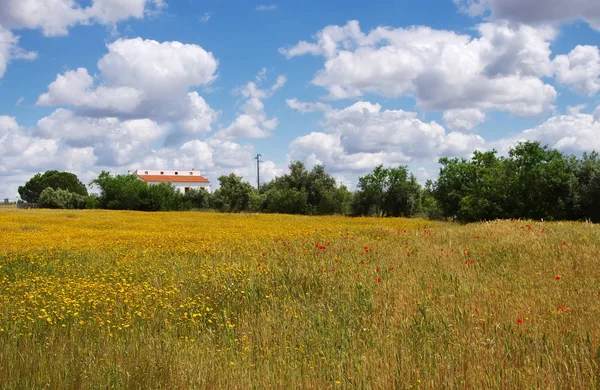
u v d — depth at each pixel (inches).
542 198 1365.7
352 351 250.2
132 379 214.7
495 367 213.8
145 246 689.0
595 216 1312.7
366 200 2425.0
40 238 780.6
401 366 219.3
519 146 1401.3
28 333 275.6
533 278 386.9
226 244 684.1
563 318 271.0
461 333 257.8
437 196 1921.8
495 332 254.7
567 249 481.7
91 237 816.9
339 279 400.5
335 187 2623.0
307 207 2539.4
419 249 556.4
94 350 251.8
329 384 211.2
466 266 441.7
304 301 348.2
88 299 346.3
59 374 216.1
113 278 446.3
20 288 406.3
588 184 1307.8
